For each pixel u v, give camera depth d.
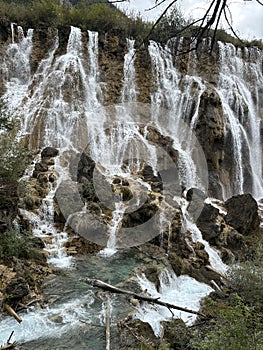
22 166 10.38
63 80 17.78
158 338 6.60
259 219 13.47
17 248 8.79
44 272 8.71
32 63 18.59
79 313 7.20
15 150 10.55
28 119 16.42
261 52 22.80
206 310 7.89
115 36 19.62
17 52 18.39
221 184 16.47
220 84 20.39
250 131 19.56
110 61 19.34
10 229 9.31
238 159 17.91
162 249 10.63
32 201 11.07
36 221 10.79
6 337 6.36
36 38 19.02
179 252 10.71
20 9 19.94
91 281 5.39
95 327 6.73
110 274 8.95
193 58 20.56
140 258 10.02
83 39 19.16
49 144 16.16
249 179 18.03
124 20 20.06
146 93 19.02
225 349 4.82
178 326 6.91
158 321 7.21
